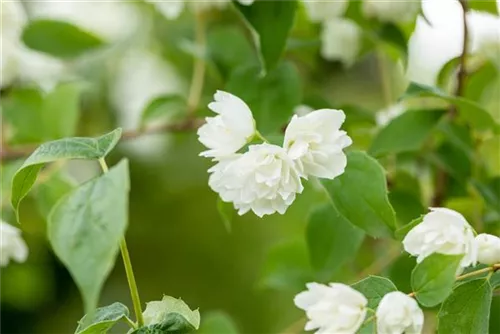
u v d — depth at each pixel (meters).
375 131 1.00
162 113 1.05
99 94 1.44
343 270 1.08
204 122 1.04
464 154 0.97
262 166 0.78
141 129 1.05
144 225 1.54
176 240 1.55
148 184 1.53
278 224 1.50
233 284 1.53
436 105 0.95
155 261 1.53
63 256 0.73
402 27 1.01
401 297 0.75
